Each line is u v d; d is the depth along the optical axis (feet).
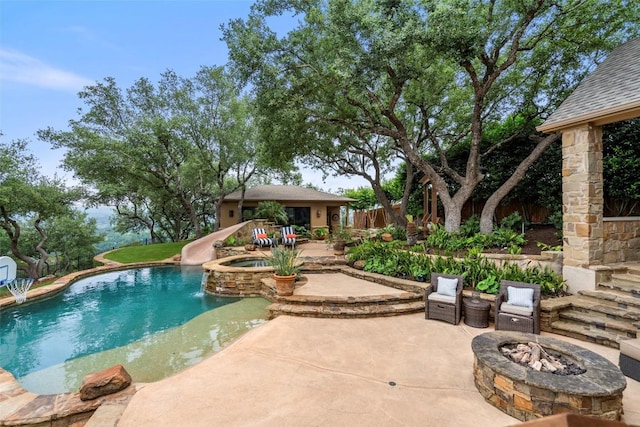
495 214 44.88
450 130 48.65
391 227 48.83
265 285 28.25
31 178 60.29
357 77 29.81
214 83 62.03
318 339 17.24
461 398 11.82
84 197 67.41
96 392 12.12
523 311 17.29
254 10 34.53
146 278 37.65
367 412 10.94
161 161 59.36
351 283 27.61
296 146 42.96
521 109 39.81
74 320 23.21
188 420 10.52
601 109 19.15
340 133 48.34
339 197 79.10
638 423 10.34
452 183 49.37
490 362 11.44
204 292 30.81
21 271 72.79
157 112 63.21
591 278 20.20
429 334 17.93
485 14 32.04
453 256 27.68
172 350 18.03
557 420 3.04
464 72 41.81
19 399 12.18
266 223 59.67
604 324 16.85
